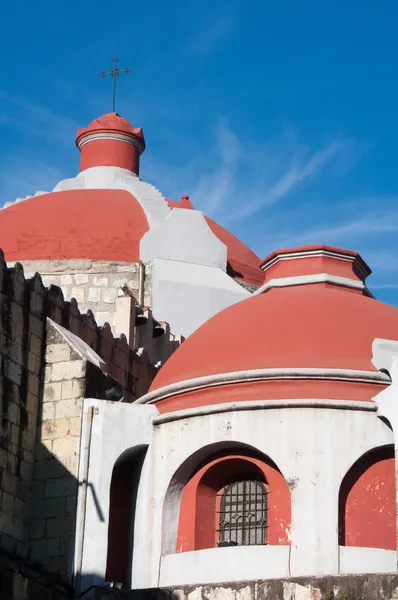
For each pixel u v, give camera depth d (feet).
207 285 119.65
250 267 128.06
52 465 85.51
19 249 119.14
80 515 83.61
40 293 89.56
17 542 82.74
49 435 86.38
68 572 82.48
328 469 81.46
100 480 84.58
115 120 135.54
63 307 92.73
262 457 83.25
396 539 79.82
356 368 84.38
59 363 88.07
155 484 85.71
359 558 79.87
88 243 119.03
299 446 82.02
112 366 100.32
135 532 85.20
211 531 84.33
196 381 85.87
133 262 118.52
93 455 85.20
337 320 87.61
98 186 130.82
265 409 83.20
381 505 81.76
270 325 87.81
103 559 82.58
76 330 94.32
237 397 84.43
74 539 83.15
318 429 82.28
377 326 87.81
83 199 125.08
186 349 90.33
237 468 84.53
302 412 82.69
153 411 87.51
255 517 83.51
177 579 82.38
